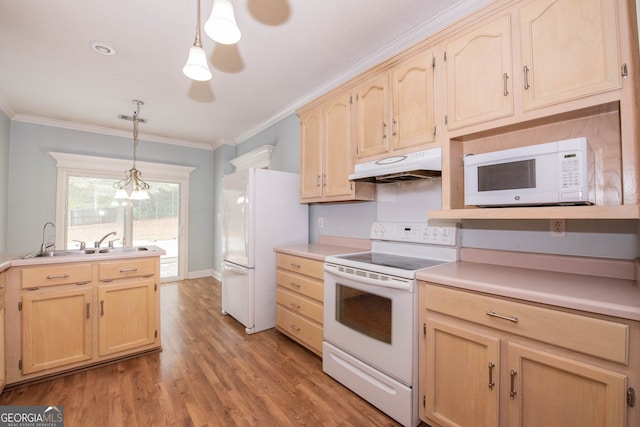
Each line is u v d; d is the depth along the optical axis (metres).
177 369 2.17
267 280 2.95
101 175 4.35
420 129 1.80
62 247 4.02
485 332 1.28
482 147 1.72
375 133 2.11
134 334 2.32
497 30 1.45
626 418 0.95
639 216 1.05
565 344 1.06
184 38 2.13
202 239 5.26
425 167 1.72
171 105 3.45
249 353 2.43
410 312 1.53
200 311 3.47
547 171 1.25
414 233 2.09
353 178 2.20
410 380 1.53
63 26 2.00
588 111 1.28
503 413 1.22
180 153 5.05
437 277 1.43
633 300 0.99
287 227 3.09
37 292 1.97
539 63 1.32
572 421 1.05
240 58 2.42
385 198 2.40
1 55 2.37
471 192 1.51
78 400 1.79
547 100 1.29
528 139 1.56
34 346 1.96
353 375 1.86
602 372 0.98
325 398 1.83
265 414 1.68
